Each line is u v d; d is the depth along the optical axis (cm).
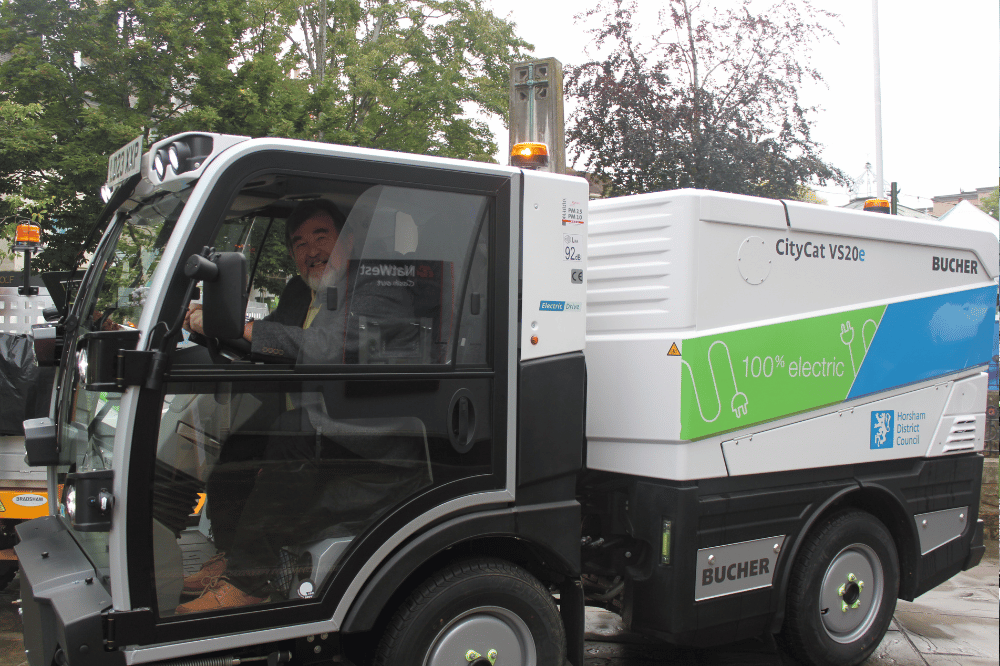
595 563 389
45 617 262
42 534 319
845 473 420
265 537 272
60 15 1192
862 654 423
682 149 1180
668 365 354
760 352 374
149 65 1214
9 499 482
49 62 1184
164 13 1220
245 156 264
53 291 398
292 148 272
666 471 355
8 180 1130
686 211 353
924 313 446
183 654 255
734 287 367
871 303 422
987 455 941
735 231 368
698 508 354
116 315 301
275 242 275
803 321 391
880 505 447
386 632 295
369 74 1859
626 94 1202
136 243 301
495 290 309
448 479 301
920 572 453
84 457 302
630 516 367
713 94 1216
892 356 431
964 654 460
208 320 240
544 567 338
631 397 367
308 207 279
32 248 585
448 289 303
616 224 378
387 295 292
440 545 296
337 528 283
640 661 443
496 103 1983
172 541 256
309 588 278
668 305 357
